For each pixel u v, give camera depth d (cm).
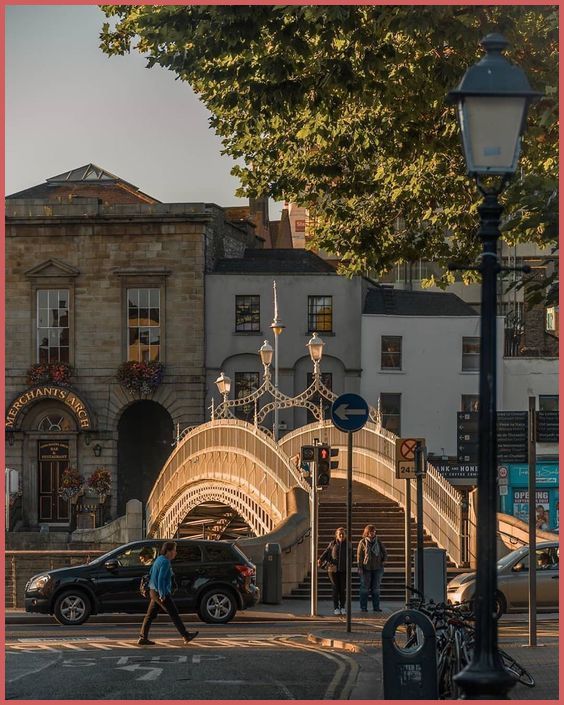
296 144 3312
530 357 7912
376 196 3453
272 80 2530
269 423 7994
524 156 2842
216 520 6397
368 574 3681
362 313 8019
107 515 7875
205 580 3359
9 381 8112
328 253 3516
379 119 3006
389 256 3506
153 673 2117
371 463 5325
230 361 8056
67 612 3325
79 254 8131
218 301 8075
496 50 1247
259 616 3494
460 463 6706
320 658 2372
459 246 3753
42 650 2552
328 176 3244
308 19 2286
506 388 7906
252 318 8081
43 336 8138
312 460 3325
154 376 7988
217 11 2256
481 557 1176
